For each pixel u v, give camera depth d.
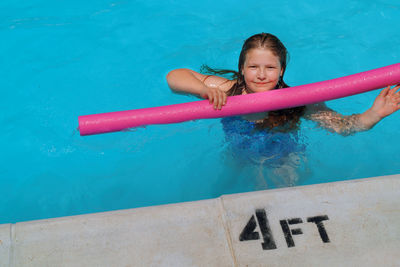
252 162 2.63
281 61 2.52
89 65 3.33
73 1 3.97
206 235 1.75
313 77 3.24
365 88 2.40
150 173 2.65
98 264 1.67
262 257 1.69
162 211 1.81
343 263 1.67
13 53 3.41
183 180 2.60
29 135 2.85
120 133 2.83
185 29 3.68
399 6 3.87
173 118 2.39
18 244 1.71
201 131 2.77
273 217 1.79
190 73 2.90
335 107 2.98
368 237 1.74
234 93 2.71
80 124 2.34
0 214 2.44
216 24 3.74
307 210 1.81
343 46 3.48
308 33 3.62
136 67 3.32
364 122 2.55
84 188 2.58
